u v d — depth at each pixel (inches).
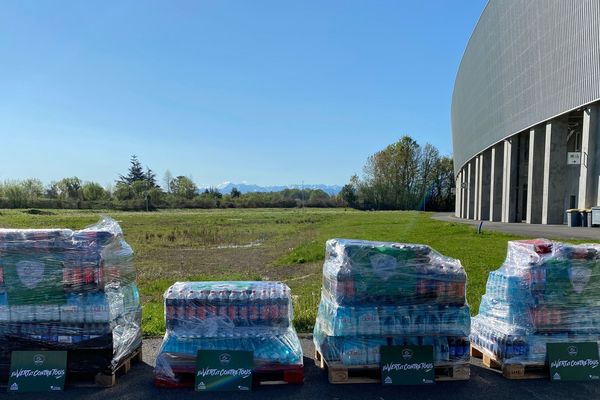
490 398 139.9
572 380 152.7
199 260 525.3
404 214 2165.4
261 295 153.3
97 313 146.9
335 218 1601.9
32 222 1245.1
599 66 807.1
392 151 3294.8
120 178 3944.4
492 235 716.7
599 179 839.7
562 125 1007.0
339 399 139.1
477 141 1684.3
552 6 981.2
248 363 147.1
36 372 145.3
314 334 179.0
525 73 1144.2
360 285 153.6
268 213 2201.0
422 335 153.6
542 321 156.1
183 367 147.5
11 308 147.3
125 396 140.7
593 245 167.2
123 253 165.8
